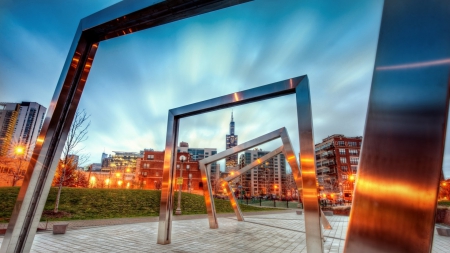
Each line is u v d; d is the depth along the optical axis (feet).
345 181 209.56
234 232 30.30
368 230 3.27
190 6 10.05
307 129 15.84
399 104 3.46
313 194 14.90
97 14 12.09
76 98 13.20
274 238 26.99
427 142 3.09
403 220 3.04
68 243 21.20
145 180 211.20
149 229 30.01
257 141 32.60
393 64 3.69
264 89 19.26
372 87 3.81
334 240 26.91
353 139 237.45
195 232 29.48
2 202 40.47
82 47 12.91
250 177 395.14
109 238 23.98
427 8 3.63
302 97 16.69
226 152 34.30
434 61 3.34
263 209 81.61
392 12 3.95
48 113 12.59
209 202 34.12
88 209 46.16
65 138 13.07
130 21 11.52
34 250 18.53
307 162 15.39
